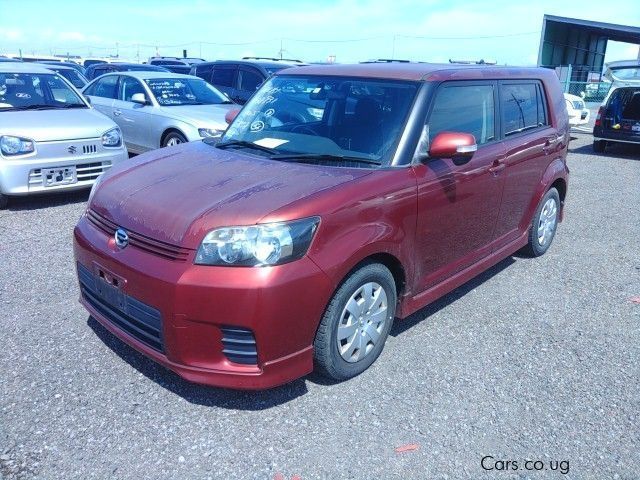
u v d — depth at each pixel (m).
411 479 2.67
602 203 8.30
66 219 6.44
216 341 2.86
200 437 2.89
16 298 4.34
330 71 4.28
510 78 4.82
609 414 3.20
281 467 2.71
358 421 3.06
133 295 3.02
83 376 3.36
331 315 3.10
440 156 3.59
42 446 2.78
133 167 3.82
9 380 3.28
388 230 3.31
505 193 4.62
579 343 4.00
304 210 2.93
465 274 4.32
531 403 3.28
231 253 2.80
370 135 3.69
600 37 34.06
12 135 6.44
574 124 16.19
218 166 3.59
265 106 4.41
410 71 4.00
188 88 9.73
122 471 2.65
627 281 5.20
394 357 3.71
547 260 5.72
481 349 3.87
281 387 3.33
